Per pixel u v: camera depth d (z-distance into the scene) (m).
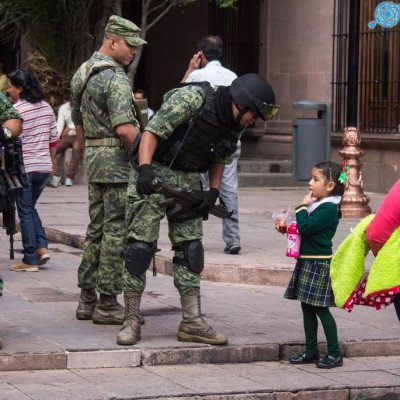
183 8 24.45
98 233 8.51
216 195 7.66
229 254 11.54
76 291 9.95
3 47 24.86
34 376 7.18
